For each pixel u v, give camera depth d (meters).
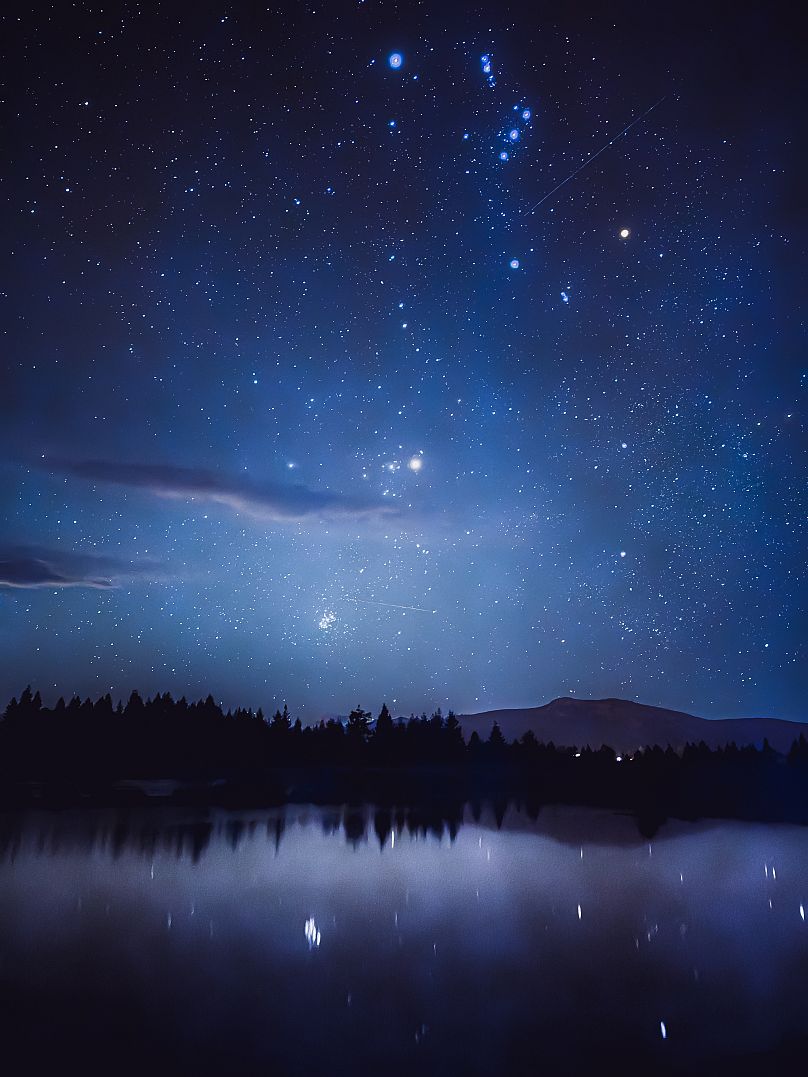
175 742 43.19
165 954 9.90
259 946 10.35
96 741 40.75
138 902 12.54
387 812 26.02
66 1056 6.87
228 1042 7.23
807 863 16.77
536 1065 6.85
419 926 11.51
